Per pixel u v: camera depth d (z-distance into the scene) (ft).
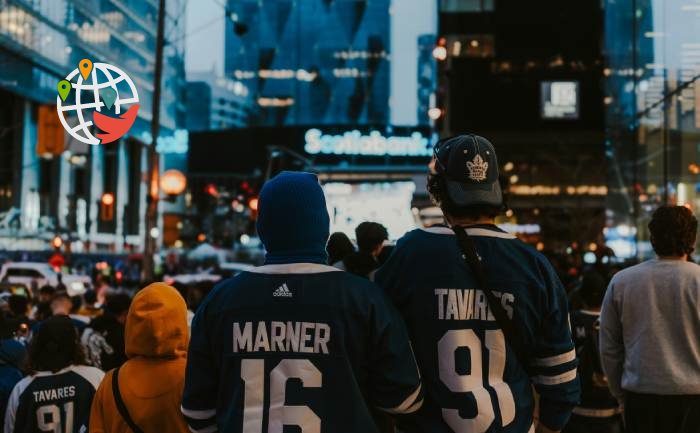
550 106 140.87
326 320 8.76
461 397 9.16
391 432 9.57
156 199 66.90
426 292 9.61
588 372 18.16
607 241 94.43
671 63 61.77
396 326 9.00
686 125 57.72
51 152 60.64
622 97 85.35
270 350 8.72
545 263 9.84
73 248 173.78
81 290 94.07
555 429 9.60
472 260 9.57
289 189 9.30
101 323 23.67
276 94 610.65
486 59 142.31
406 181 59.72
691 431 13.66
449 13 143.54
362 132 281.33
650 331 13.84
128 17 256.32
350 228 59.72
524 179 142.92
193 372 9.18
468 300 9.52
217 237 273.95
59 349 14.55
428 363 9.45
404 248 10.04
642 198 73.26
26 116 221.05
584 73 141.59
